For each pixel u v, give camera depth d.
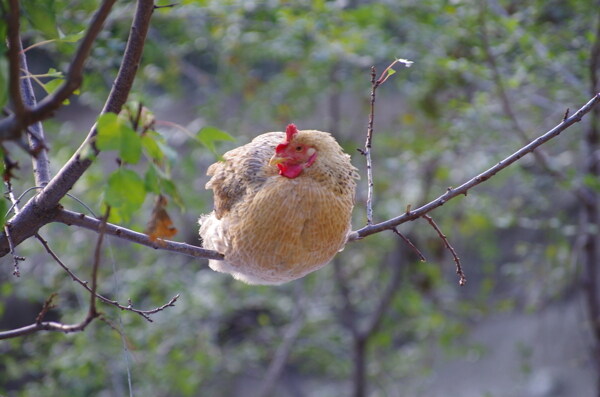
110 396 12.02
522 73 10.45
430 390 18.64
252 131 14.86
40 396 11.51
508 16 10.85
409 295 13.95
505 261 17.61
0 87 3.13
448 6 10.47
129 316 11.61
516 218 12.60
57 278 11.39
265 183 5.52
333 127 14.70
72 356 11.09
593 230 11.23
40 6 4.11
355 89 14.50
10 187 4.87
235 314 14.74
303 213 5.36
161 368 11.83
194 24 12.76
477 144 12.12
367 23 11.97
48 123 12.25
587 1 10.72
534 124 12.33
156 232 3.65
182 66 13.55
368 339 14.50
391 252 15.18
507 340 18.84
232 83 13.91
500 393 17.67
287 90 14.23
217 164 6.57
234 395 17.39
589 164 11.73
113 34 10.78
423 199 13.94
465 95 12.59
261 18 12.59
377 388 16.44
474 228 14.31
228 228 5.58
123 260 12.68
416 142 12.77
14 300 16.11
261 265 5.55
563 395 17.17
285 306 14.15
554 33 11.30
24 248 10.98
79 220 4.77
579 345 17.09
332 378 16.77
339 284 14.55
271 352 15.36
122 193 3.41
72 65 3.29
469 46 11.86
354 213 14.11
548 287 13.51
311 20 11.10
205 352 12.38
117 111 3.93
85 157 3.66
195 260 13.99
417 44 12.30
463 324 14.52
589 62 10.48
